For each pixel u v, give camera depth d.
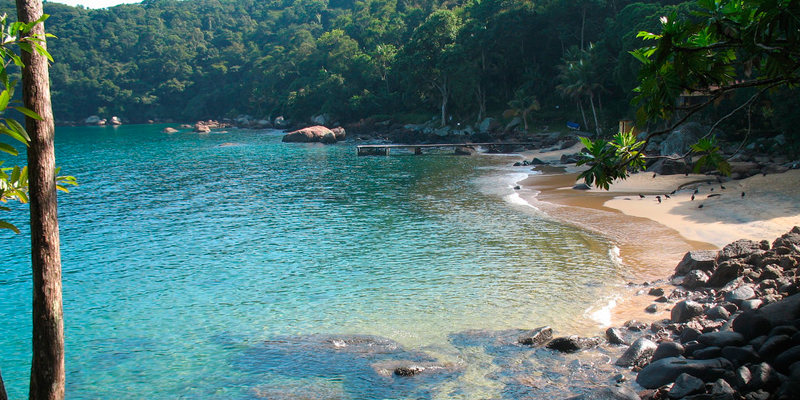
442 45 101.69
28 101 6.15
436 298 18.09
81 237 28.31
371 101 121.94
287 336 15.55
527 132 86.12
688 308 14.34
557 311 16.50
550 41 93.62
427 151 76.81
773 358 10.55
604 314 16.05
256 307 17.94
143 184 48.91
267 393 12.38
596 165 8.56
